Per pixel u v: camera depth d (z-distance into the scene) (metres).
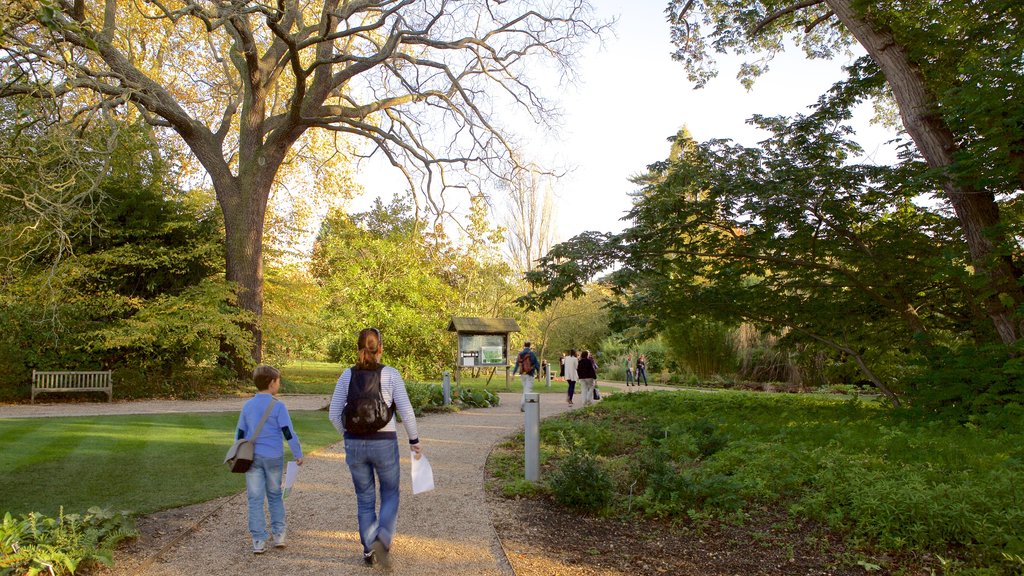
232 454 5.07
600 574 4.93
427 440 11.30
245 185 22.27
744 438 10.37
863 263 13.51
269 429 5.29
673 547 5.62
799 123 13.23
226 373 21.31
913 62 12.12
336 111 23.34
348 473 8.28
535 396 7.95
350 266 26.52
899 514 5.64
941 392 11.07
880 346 15.55
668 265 14.01
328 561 5.02
